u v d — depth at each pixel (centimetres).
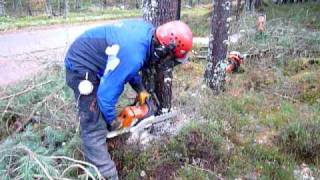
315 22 1631
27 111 393
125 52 282
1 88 451
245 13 1585
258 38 1127
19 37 1330
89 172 285
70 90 397
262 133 457
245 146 405
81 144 334
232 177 349
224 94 630
